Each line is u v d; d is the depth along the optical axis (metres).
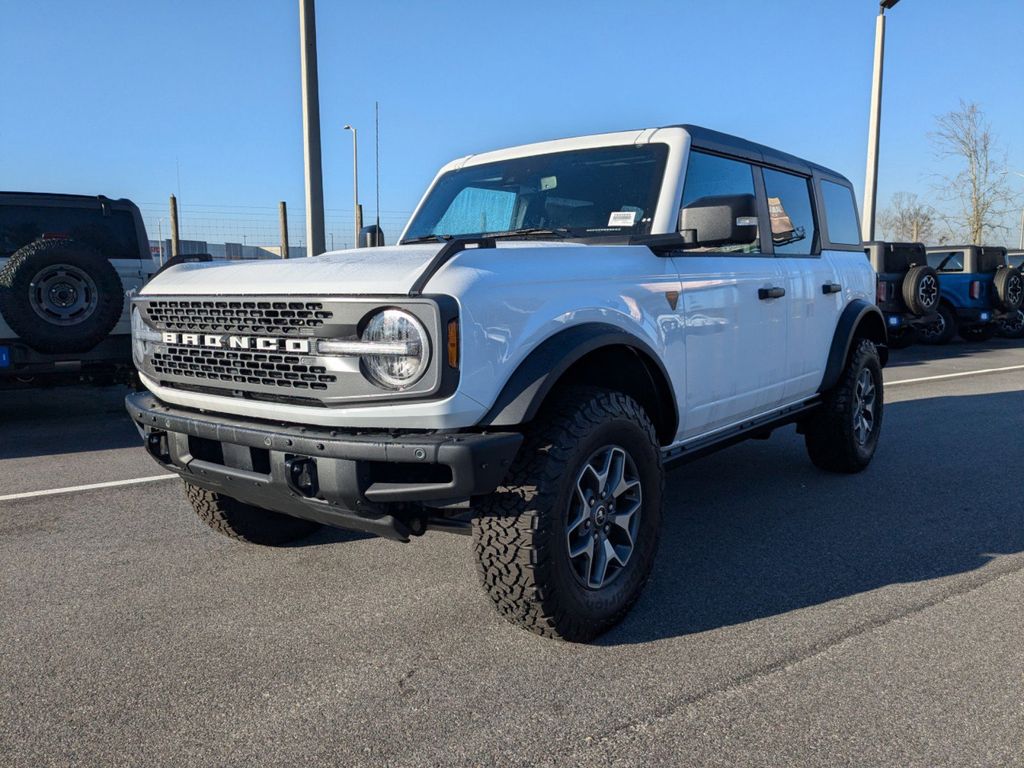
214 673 3.08
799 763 2.48
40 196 9.19
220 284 3.28
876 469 6.13
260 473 3.17
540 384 2.95
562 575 3.11
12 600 3.79
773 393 4.84
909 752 2.54
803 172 5.43
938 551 4.34
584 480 3.27
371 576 4.03
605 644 3.29
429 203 4.92
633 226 4.02
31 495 5.61
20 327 7.64
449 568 4.12
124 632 3.43
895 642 3.28
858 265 6.04
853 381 5.70
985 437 7.27
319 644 3.30
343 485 2.92
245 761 2.53
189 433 3.38
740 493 5.48
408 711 2.79
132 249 9.65
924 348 17.17
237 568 4.16
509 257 3.12
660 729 2.67
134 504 5.36
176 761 2.53
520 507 3.03
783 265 4.89
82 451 7.13
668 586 3.88
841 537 4.57
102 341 8.26
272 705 2.85
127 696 2.92
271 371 3.13
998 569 4.07
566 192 4.32
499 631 3.41
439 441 2.80
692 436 4.21
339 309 2.92
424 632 3.40
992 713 2.75
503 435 2.88
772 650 3.22
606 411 3.25
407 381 2.84
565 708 2.80
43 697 2.92
